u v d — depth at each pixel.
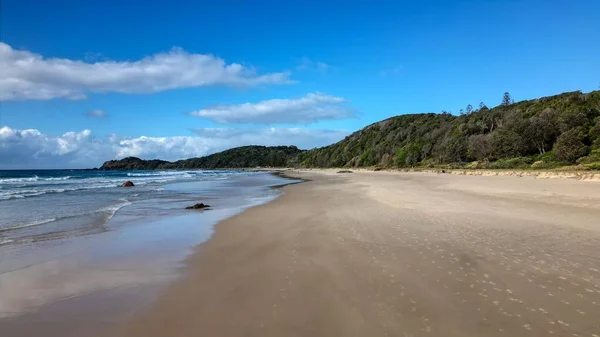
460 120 96.25
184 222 12.62
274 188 30.17
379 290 5.61
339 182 37.47
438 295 5.36
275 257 7.67
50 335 4.43
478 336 4.16
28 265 7.45
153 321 4.76
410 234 9.37
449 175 45.94
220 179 51.34
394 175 53.31
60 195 23.72
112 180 48.44
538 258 7.01
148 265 7.38
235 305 5.21
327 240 9.01
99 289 6.02
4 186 34.00
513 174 38.09
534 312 4.73
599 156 40.28
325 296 5.44
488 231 9.48
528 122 59.62
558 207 13.30
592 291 5.37
